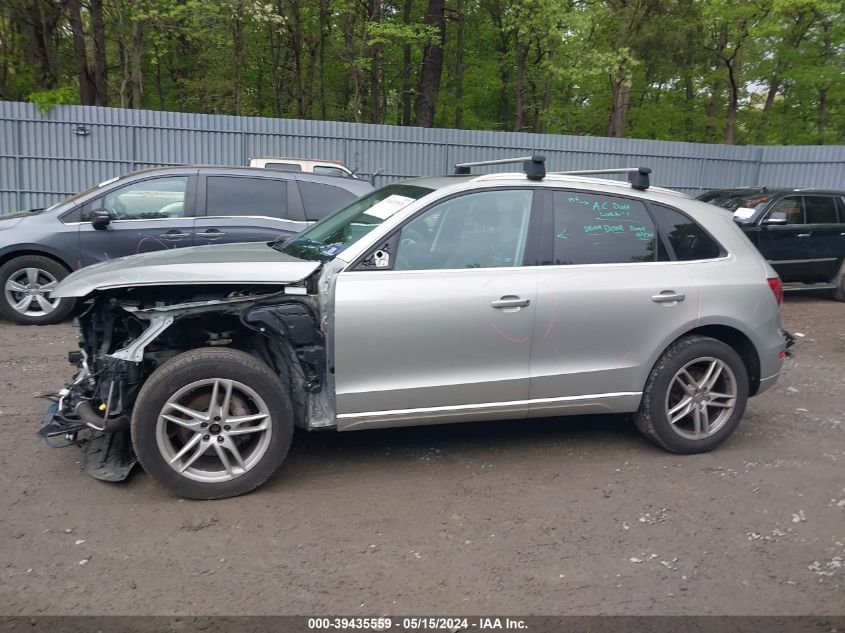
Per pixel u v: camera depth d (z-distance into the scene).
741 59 23.23
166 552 3.43
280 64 25.38
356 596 3.13
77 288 3.79
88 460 4.24
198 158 15.36
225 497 3.97
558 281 4.37
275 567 3.34
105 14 18.78
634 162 18.03
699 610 3.10
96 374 3.97
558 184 4.57
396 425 4.23
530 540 3.66
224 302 3.89
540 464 4.64
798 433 5.40
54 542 3.48
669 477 4.49
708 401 4.81
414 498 4.09
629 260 4.60
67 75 21.22
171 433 3.93
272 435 3.97
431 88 21.56
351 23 22.30
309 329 4.00
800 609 3.13
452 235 4.31
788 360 7.80
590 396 4.54
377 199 4.84
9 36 17.33
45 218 7.86
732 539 3.74
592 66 20.31
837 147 17.95
